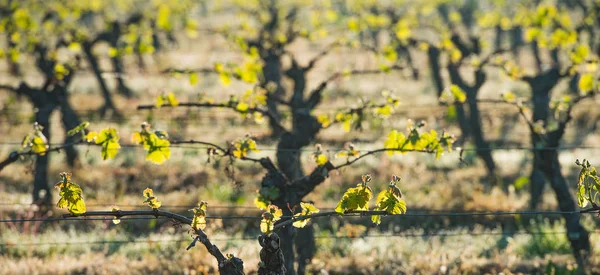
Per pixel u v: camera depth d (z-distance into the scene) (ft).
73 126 65.10
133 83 117.91
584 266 38.24
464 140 75.05
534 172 54.08
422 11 102.17
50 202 53.47
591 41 67.31
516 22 71.05
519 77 53.62
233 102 35.06
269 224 21.63
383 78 116.98
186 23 78.38
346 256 42.09
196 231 22.04
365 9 96.02
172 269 38.68
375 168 66.18
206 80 119.55
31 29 62.34
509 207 53.36
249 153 67.00
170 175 63.00
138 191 59.16
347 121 35.83
